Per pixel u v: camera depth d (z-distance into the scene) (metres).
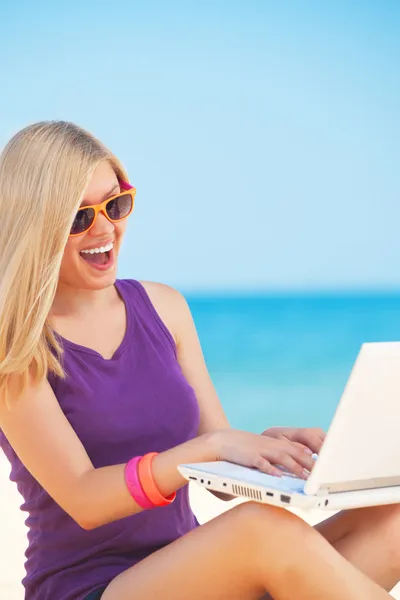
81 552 2.78
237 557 2.29
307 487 2.19
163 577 2.39
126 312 3.06
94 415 2.83
